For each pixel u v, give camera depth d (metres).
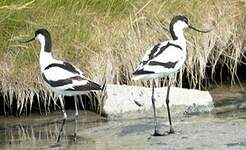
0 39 15.32
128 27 16.02
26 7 15.11
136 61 15.81
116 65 15.71
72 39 15.61
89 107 15.41
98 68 15.51
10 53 15.31
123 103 14.98
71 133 13.76
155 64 13.19
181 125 13.73
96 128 13.93
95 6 16.05
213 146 12.05
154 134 13.02
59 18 15.75
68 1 15.88
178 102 15.02
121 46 15.87
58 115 15.09
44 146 12.95
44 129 14.17
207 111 14.95
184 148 12.05
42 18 15.73
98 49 15.70
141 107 14.95
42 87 15.16
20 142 13.32
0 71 15.13
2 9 15.32
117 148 12.37
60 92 13.43
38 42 15.41
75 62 15.45
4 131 14.16
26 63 15.27
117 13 16.17
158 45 13.71
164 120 14.29
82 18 15.84
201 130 13.18
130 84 15.84
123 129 13.66
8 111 15.22
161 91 15.31
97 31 15.84
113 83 15.62
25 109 15.22
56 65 13.59
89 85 13.30
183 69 16.19
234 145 12.05
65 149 12.65
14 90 15.11
